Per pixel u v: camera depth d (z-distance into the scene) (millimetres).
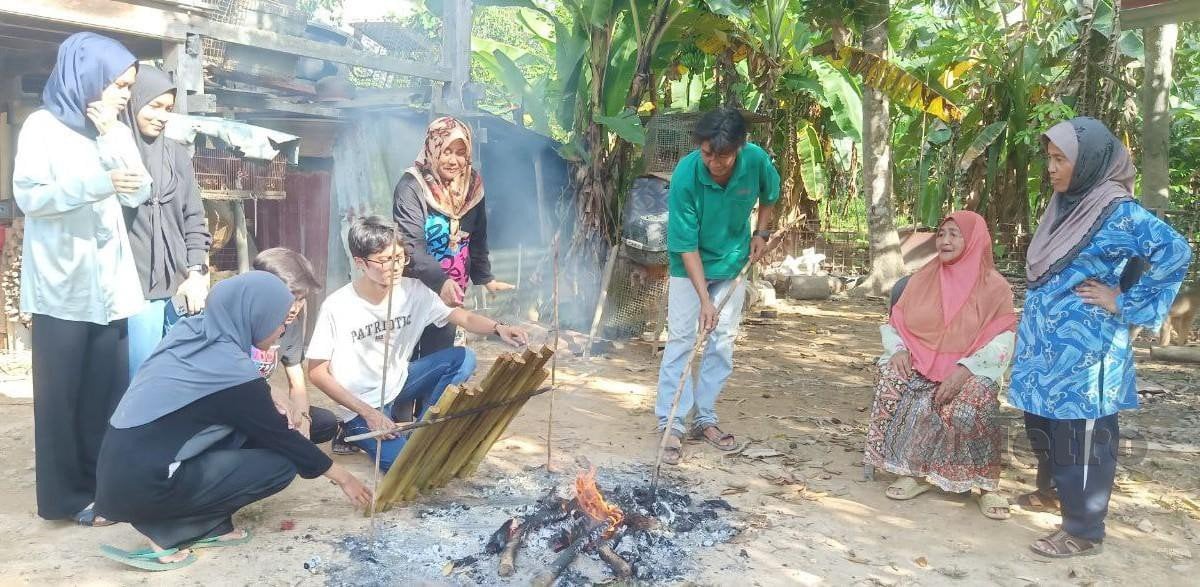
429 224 4777
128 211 3893
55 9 6020
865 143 12086
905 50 14945
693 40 9594
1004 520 4234
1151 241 3531
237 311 3445
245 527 3930
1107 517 4309
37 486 3885
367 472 4668
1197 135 15586
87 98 3527
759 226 5262
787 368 7805
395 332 4367
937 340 4488
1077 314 3715
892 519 4230
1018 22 13992
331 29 14812
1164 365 8023
